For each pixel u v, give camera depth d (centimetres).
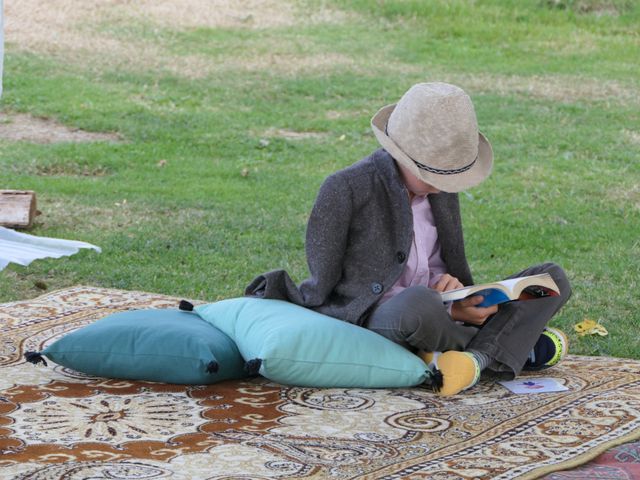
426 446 1004
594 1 5350
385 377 1196
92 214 2353
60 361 1229
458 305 1237
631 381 1253
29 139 3247
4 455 952
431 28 5025
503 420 1091
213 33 4856
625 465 959
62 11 4981
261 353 1159
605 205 2581
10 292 1742
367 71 4338
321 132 3512
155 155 3111
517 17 5194
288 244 2138
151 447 987
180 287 1789
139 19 4991
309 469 930
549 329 1319
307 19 5153
